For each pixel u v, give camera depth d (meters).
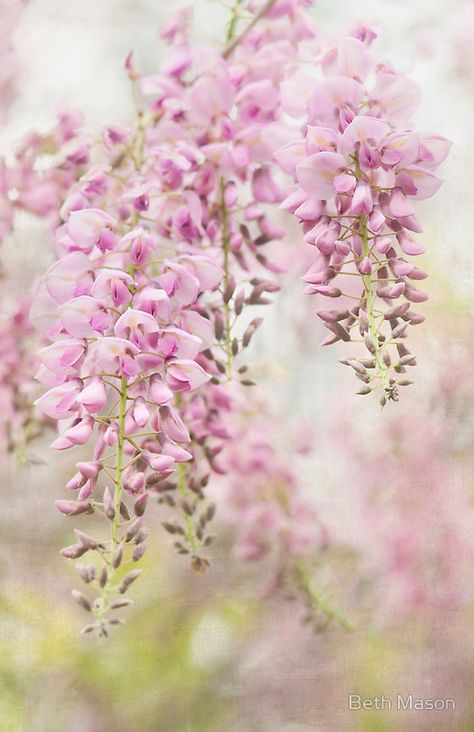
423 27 1.41
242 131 1.18
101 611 1.06
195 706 1.58
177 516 1.46
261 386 1.46
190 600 1.59
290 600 1.42
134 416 1.06
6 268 1.28
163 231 1.18
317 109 1.10
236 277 1.24
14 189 1.24
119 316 1.08
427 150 1.08
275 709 1.55
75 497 1.52
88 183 1.16
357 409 1.50
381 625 1.47
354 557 1.48
